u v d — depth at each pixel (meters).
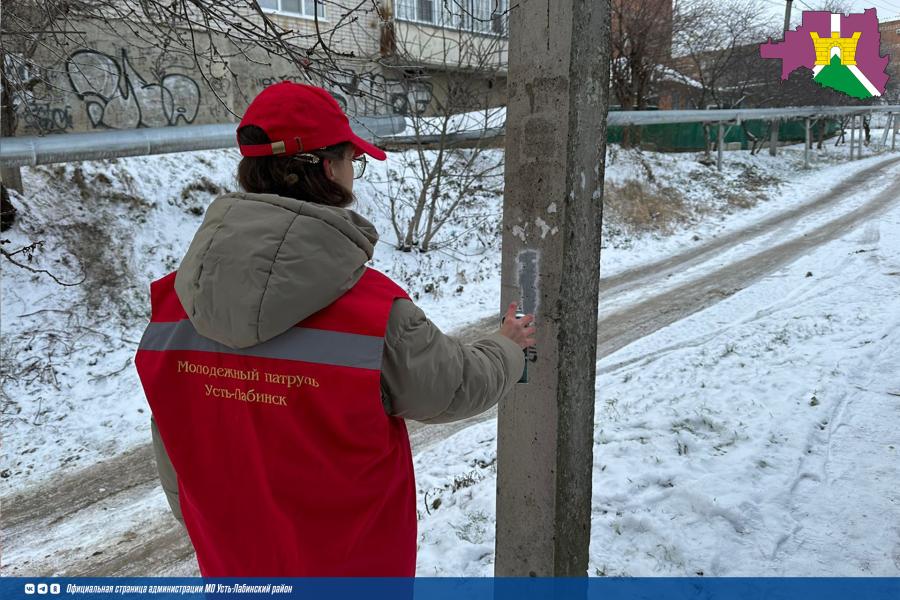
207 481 1.30
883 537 2.97
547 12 1.83
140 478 4.86
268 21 3.44
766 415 4.48
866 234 12.48
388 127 10.62
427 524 3.64
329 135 1.26
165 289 1.39
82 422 5.82
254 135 1.25
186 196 9.96
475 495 3.95
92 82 10.57
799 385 5.03
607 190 15.57
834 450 3.90
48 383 6.31
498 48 10.54
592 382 2.12
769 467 3.73
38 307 7.26
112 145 8.29
